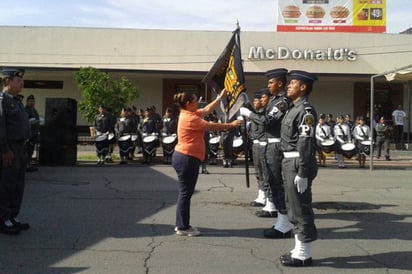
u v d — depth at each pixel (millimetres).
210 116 18062
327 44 27219
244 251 6402
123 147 17641
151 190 11312
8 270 5523
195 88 29062
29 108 14742
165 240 6891
